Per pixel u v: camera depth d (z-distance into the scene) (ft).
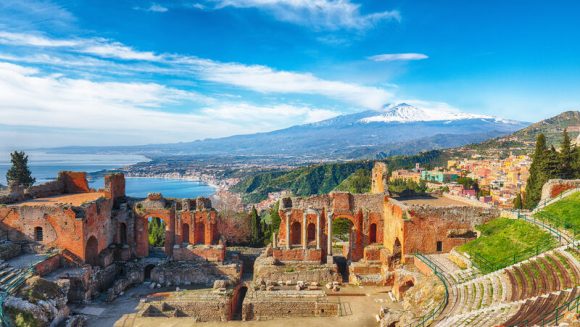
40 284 155.43
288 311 177.27
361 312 174.60
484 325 109.70
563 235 156.76
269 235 327.47
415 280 177.78
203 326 159.94
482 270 158.20
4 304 138.10
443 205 211.61
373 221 225.15
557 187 206.28
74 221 188.24
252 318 177.47
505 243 170.71
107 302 181.98
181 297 182.70
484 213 198.59
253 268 226.17
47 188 227.81
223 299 180.45
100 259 202.28
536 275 132.46
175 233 219.61
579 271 123.65
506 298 127.44
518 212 193.26
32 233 189.37
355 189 540.11
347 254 229.45
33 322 139.23
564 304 100.89
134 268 208.95
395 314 155.53
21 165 321.73
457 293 147.64
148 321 162.09
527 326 96.78
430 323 131.34
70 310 170.60
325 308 176.76
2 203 196.13
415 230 196.85
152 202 223.92
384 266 205.98
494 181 545.44
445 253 196.75
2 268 165.17
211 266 209.97
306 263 213.46
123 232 227.40
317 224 215.51
